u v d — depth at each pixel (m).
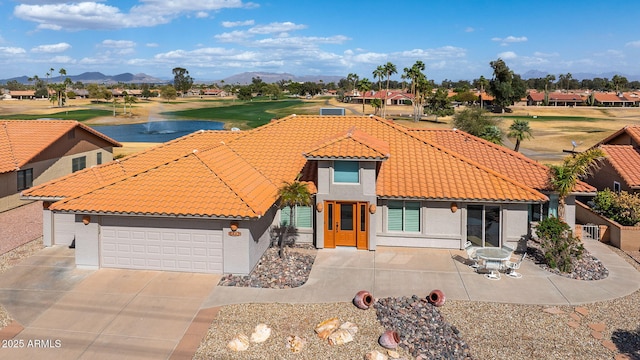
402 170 21.31
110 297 15.12
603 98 151.25
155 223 17.28
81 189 20.62
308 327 13.20
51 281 16.44
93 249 17.55
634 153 26.62
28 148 30.16
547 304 14.71
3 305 14.52
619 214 22.08
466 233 19.95
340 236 20.09
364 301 14.23
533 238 21.58
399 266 18.03
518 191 19.38
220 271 17.09
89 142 36.69
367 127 25.94
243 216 16.20
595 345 12.20
